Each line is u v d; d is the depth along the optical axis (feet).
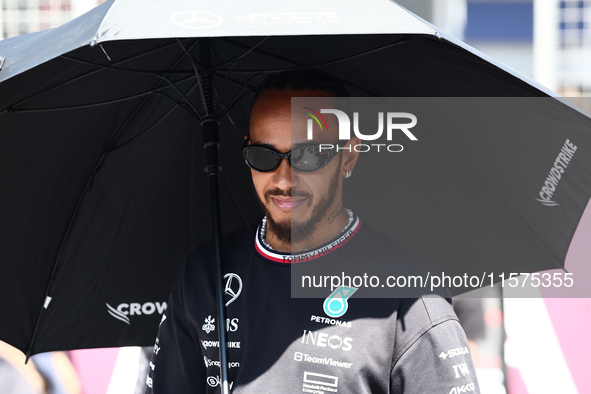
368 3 8.52
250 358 10.48
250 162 11.02
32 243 12.59
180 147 13.55
